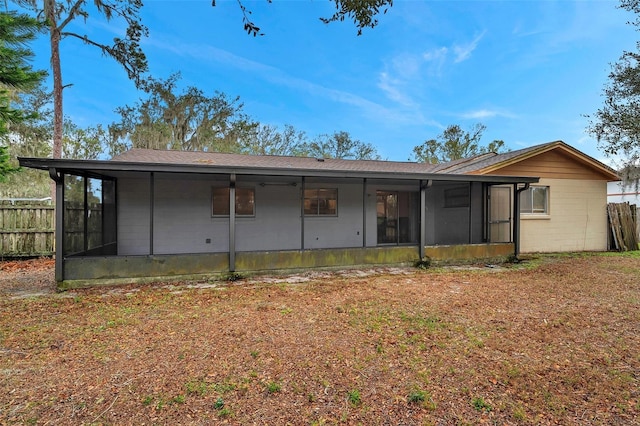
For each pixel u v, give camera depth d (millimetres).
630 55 8492
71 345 3299
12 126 14195
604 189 11102
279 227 9484
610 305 4652
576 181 10789
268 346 3258
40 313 4355
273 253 6938
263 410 2227
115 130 18828
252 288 5770
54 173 5516
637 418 2158
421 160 25781
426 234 11227
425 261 7910
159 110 20531
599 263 8266
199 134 20875
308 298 5070
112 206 8109
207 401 2322
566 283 6059
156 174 7707
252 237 9258
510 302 4824
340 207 10047
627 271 7191
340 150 25438
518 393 2443
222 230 9031
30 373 2729
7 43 6602
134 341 3395
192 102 20641
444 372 2748
